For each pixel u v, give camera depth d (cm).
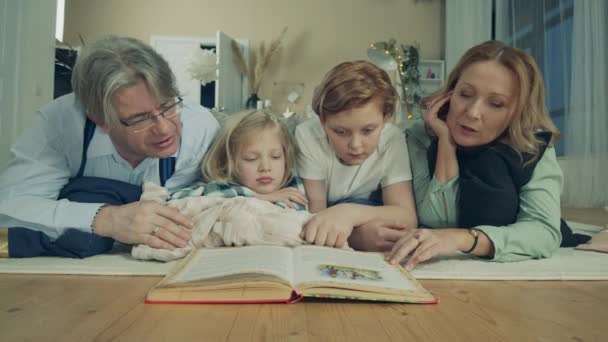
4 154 275
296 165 147
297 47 573
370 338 66
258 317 74
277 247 111
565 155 348
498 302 86
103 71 112
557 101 356
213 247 121
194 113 147
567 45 346
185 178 145
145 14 555
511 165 126
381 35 575
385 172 142
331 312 77
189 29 562
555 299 88
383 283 86
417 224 144
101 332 66
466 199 129
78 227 116
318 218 122
